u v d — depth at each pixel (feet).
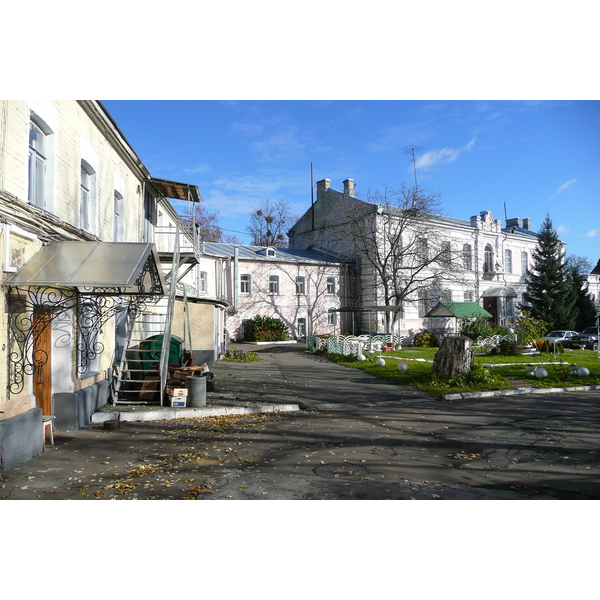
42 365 26.89
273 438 27.17
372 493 18.63
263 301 116.78
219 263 110.52
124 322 42.47
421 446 26.16
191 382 34.76
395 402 40.24
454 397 42.63
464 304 111.55
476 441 27.40
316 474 20.89
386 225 118.11
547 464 23.04
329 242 135.44
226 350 85.05
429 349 99.25
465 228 136.98
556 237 148.87
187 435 27.53
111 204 39.34
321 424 31.32
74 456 23.06
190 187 54.75
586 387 49.42
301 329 122.42
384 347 92.84
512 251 152.25
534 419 33.86
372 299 123.65
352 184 130.72
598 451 25.44
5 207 21.27
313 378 52.70
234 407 34.78
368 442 26.78
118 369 35.94
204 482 19.56
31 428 22.74
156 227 59.16
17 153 23.16
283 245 192.65
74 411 28.50
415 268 111.34
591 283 181.78
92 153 34.30
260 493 18.44
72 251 24.97
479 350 94.89
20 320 23.13
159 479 19.84
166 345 35.81
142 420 31.65
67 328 29.73
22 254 23.65
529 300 148.36
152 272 30.53
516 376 55.26
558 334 119.14
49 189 27.55
